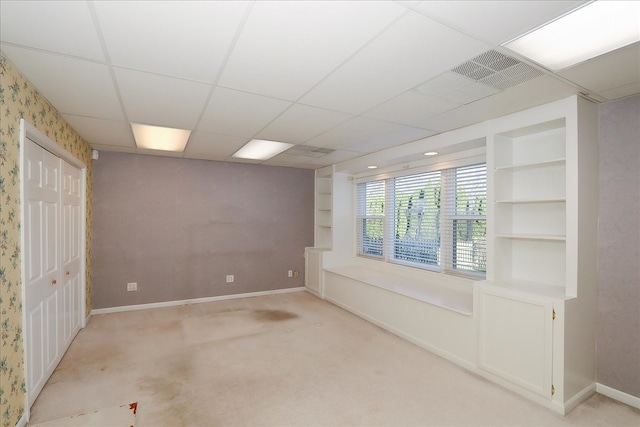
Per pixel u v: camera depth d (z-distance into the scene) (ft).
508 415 7.45
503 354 8.66
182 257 16.47
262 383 8.80
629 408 7.77
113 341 11.59
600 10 4.67
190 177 16.63
